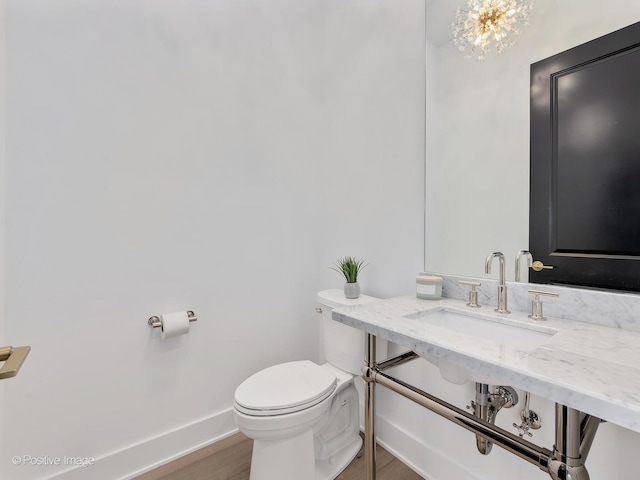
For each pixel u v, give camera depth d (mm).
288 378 1385
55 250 1257
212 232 1654
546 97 1025
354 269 1593
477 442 988
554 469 628
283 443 1212
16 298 1181
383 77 1613
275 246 1873
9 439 1167
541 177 1037
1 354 666
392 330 917
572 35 962
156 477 1399
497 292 1132
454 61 1302
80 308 1309
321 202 2049
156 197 1492
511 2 1118
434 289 1254
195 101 1600
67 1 1285
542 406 995
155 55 1490
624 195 865
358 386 1671
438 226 1363
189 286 1584
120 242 1399
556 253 1001
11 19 1170
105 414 1358
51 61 1249
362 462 1483
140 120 1450
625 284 865
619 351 711
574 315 944
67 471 1269
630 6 854
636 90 844
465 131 1265
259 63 1807
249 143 1776
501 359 678
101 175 1355
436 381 1333
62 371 1269
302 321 1984
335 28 1922
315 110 2031
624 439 837
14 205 1175
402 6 1516
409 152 1482
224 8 1687
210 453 1559
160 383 1497
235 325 1729
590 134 928
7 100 1160
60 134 1266
